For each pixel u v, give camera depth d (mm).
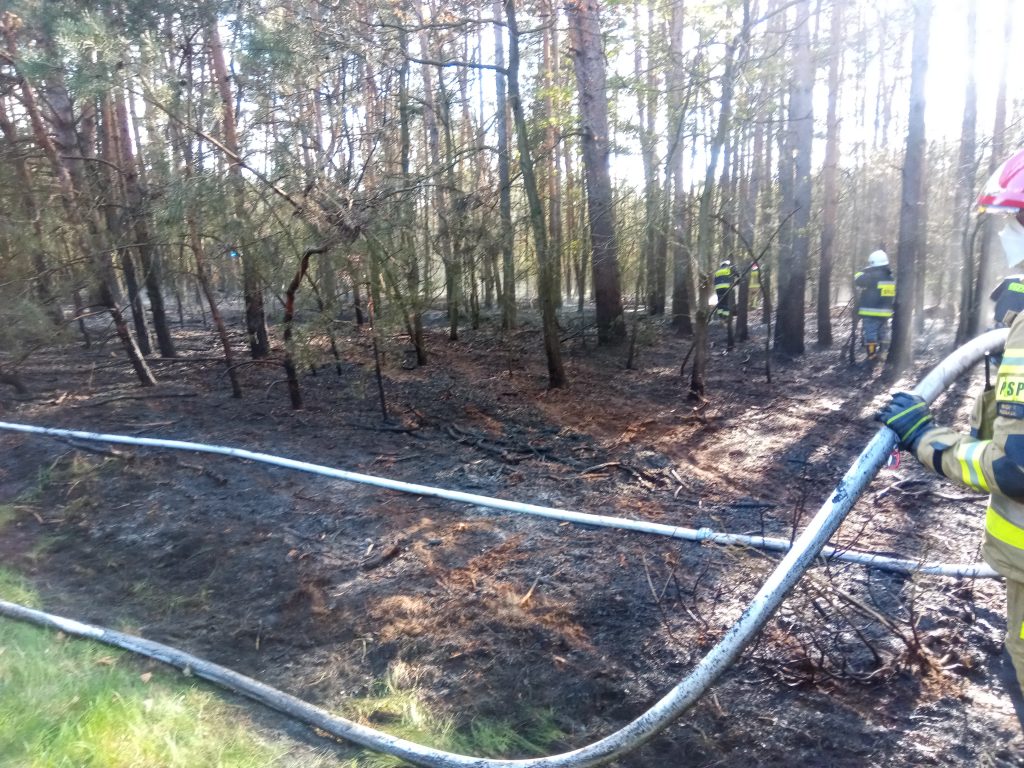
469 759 3201
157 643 4328
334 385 10664
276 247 8938
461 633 4375
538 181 15602
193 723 3512
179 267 12422
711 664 2602
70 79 7887
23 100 9414
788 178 13719
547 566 5047
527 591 4754
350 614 4656
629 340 14047
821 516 2490
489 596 4715
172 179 8961
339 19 9320
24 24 9234
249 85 9281
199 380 11195
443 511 6043
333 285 9305
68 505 6559
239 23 9156
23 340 10086
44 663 3914
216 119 9430
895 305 11320
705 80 8797
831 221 14008
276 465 7160
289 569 5227
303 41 9031
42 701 3516
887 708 3545
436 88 15234
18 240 9508
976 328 12703
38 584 5328
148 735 3324
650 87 10539
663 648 4109
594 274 13938
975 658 3854
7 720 3346
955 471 2199
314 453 7621
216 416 9102
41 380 11148
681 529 5340
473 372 11641
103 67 7785
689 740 3428
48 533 6121
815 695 3656
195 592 5121
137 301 12250
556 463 7332
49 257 10031
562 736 3590
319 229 8273
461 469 7094
